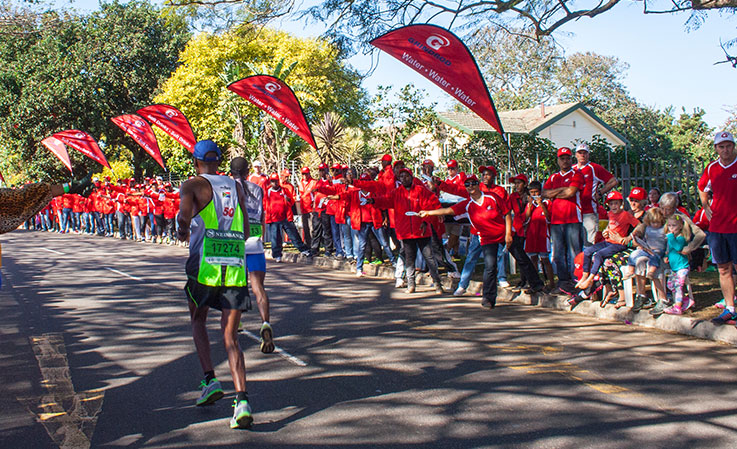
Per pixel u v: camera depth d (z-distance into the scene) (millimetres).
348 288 11555
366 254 14586
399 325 8336
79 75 37188
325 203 15820
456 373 6117
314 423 4840
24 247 22531
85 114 38375
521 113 38094
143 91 39969
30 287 12305
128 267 15508
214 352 7012
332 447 4387
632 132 45969
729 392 5488
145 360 6723
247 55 35906
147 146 16109
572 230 9445
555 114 34906
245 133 28234
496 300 10188
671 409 5082
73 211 30953
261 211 6898
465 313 9109
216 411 5141
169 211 22328
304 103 33594
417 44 9633
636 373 6070
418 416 4961
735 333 7113
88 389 5746
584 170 9492
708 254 11258
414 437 4539
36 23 33500
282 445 4430
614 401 5277
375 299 10344
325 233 15883
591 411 5043
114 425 4848
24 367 6496
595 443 4410
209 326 8359
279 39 36000
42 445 4477
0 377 6141
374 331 7996
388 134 22922
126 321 8812
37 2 30422
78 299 10766
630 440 4461
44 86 36531
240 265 4961
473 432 4625
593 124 37031
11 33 32188
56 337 7848
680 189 12344
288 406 5238
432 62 9719
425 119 22109
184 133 15180
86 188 5004
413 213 10258
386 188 11422
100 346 7367
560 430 4648
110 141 40062
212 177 5035
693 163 12305
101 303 10328
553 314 8992
